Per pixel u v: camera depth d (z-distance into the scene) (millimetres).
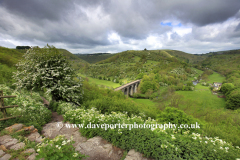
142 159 3781
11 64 35156
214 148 3684
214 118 27766
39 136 5141
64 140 3555
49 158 2895
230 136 9086
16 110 6453
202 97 61750
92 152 4246
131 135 4480
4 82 14523
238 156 3408
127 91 75750
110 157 4082
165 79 96562
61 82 12359
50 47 13148
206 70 155625
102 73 153500
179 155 3553
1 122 5305
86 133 5613
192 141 4160
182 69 137500
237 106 45000
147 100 60938
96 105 12336
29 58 12359
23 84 11453
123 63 197750
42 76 11656
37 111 7902
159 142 3984
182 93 69875
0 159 3287
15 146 3951
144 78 89188
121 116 6941
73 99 13023
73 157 3221
